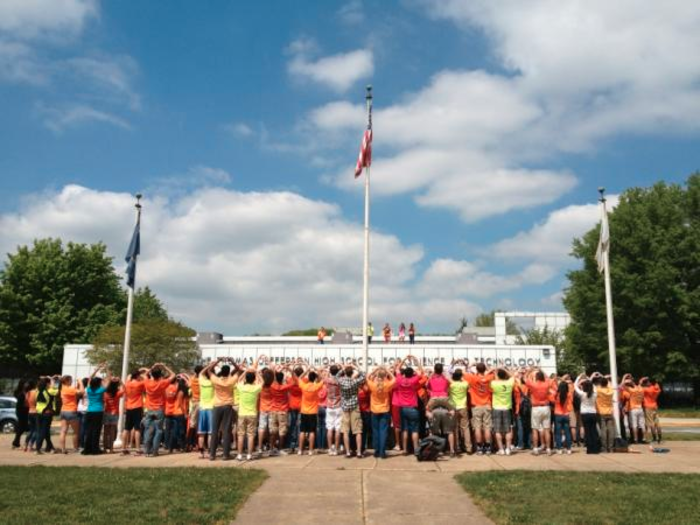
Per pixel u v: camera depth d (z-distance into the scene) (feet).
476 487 31.58
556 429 47.47
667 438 61.41
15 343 156.66
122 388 50.80
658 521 25.02
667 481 33.42
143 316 208.23
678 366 138.92
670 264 144.66
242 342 146.41
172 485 31.96
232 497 29.30
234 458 43.37
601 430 48.96
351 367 44.11
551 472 36.29
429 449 41.50
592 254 152.97
